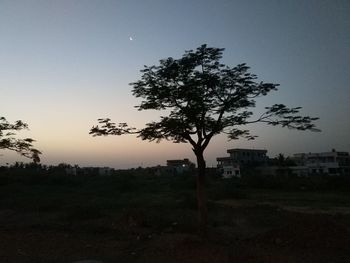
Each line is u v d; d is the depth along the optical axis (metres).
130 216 20.66
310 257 11.23
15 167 81.25
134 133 13.83
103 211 26.70
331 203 37.19
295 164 94.81
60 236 15.82
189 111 12.81
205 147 14.02
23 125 23.08
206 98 13.05
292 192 54.00
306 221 14.39
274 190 57.66
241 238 15.58
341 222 18.69
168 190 54.34
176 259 11.49
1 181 53.97
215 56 12.61
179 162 124.69
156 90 12.94
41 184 57.59
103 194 45.97
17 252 12.80
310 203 37.09
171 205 30.95
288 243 13.16
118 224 20.08
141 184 62.12
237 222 21.38
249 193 51.44
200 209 14.15
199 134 13.87
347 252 11.85
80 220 22.59
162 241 14.04
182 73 12.82
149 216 21.45
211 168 98.56
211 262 10.85
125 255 12.58
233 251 11.71
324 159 92.06
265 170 86.69
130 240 15.09
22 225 20.25
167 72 12.74
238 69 12.74
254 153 99.00
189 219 21.67
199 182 14.20
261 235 14.58
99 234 16.67
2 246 13.66
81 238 15.45
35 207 29.86
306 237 13.24
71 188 54.00
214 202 35.09
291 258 11.05
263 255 11.38
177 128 13.31
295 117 13.41
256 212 26.12
